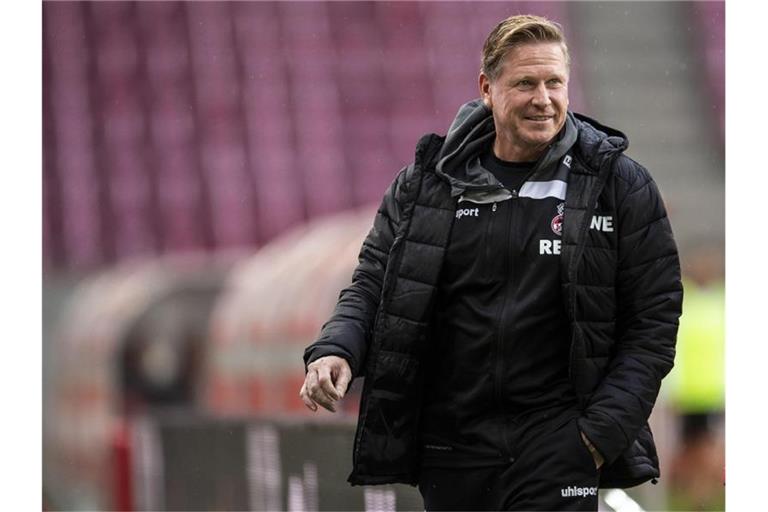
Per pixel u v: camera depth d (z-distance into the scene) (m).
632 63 56.97
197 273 49.00
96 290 51.47
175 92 55.41
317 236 42.69
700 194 54.72
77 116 55.25
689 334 33.16
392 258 11.02
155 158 55.06
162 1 55.81
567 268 10.56
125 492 26.34
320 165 54.53
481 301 10.84
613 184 10.76
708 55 57.38
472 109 11.18
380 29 55.41
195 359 44.31
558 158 10.80
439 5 55.56
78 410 44.91
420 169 11.15
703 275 45.12
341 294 11.54
